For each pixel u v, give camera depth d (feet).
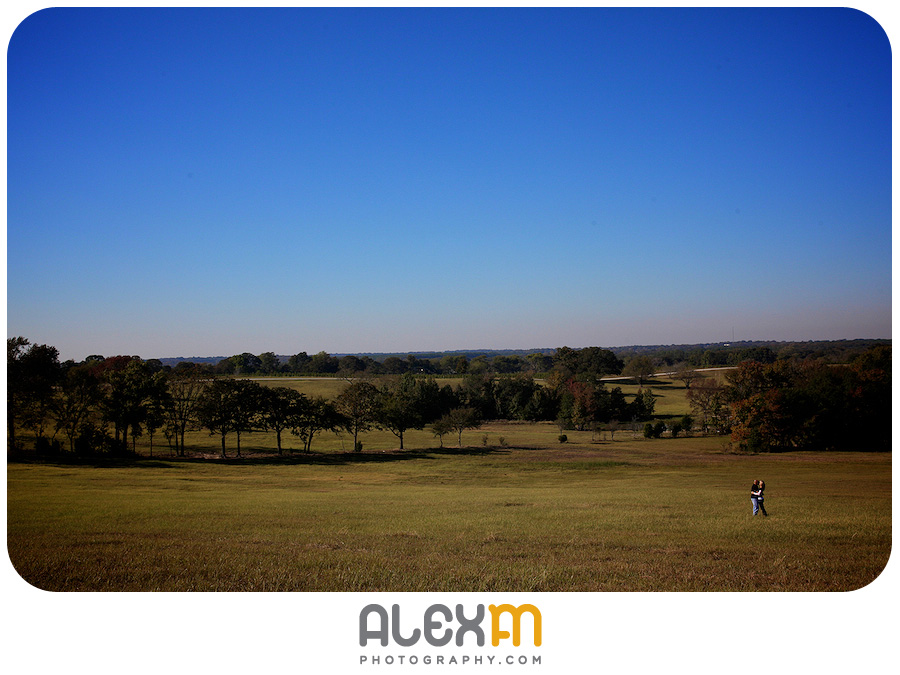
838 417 215.51
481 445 248.73
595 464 178.70
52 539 55.83
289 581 41.34
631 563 46.78
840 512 78.13
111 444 190.08
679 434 290.76
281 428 218.59
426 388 359.25
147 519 71.15
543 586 40.40
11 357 180.75
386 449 236.02
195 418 211.00
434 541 56.70
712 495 104.01
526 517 74.69
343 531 62.59
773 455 203.72
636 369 522.88
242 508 84.23
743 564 46.29
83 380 199.21
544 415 379.96
